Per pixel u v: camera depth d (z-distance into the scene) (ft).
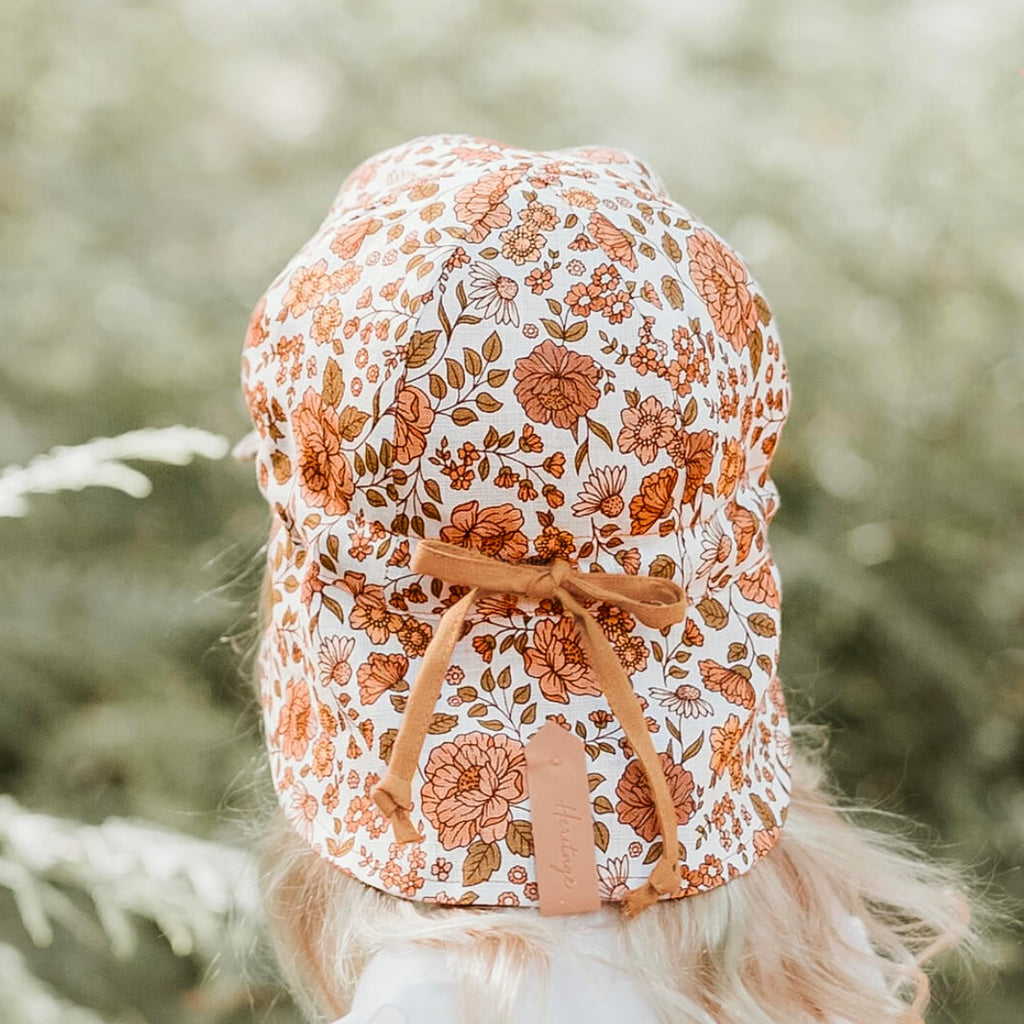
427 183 3.40
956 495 8.46
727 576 3.43
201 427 8.57
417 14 10.59
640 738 3.11
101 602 7.70
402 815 3.04
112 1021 6.93
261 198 10.19
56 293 8.87
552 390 3.08
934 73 9.46
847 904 4.04
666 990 3.17
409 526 3.17
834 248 8.83
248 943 5.99
